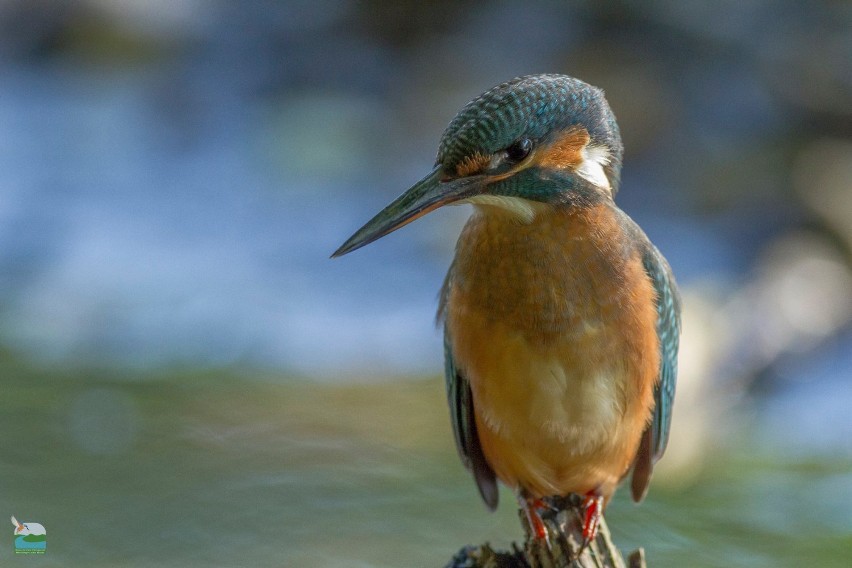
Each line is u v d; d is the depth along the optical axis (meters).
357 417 13.02
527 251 7.74
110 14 21.69
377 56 20.06
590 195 7.77
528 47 19.06
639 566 7.76
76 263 16.16
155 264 16.16
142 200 17.66
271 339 14.48
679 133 17.30
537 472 8.38
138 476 11.77
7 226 17.09
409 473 11.93
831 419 12.71
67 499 11.30
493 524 11.07
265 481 11.69
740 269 14.84
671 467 12.13
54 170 18.47
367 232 7.62
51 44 21.75
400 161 17.95
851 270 14.45
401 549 10.66
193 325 14.84
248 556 10.53
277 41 20.78
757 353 13.33
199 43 21.33
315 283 15.59
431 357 14.27
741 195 16.05
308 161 18.16
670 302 8.57
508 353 7.89
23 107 20.44
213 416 12.94
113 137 19.42
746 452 12.39
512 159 7.55
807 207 15.21
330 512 11.17
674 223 16.05
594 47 18.56
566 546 8.04
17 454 12.12
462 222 16.42
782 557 10.61
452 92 18.77
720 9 18.42
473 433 8.84
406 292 15.37
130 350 14.40
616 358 7.90
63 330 14.76
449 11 20.05
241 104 19.89
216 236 16.64
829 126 16.94
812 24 18.02
